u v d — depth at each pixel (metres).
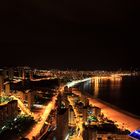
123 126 166.00
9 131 133.75
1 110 145.75
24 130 136.12
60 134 120.94
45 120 156.62
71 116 153.88
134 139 116.69
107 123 154.75
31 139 121.75
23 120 154.50
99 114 188.75
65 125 125.44
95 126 138.62
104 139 118.50
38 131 134.12
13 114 160.75
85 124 147.75
